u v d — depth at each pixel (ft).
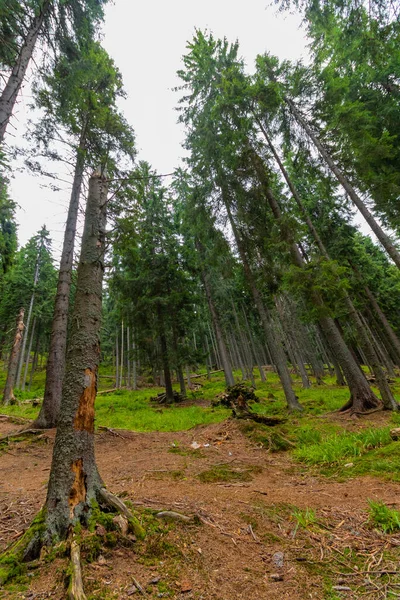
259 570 7.06
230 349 127.54
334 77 36.35
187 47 46.70
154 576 6.48
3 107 20.81
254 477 15.07
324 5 25.22
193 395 62.75
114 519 7.92
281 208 40.06
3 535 8.72
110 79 35.70
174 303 58.23
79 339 9.93
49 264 105.60
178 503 10.63
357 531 9.02
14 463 19.15
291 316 77.36
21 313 67.62
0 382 101.35
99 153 35.24
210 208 42.52
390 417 24.32
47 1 25.29
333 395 47.65
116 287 58.03
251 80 39.70
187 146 49.73
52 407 27.37
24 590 5.86
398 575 6.86
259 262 40.55
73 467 8.34
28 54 23.80
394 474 13.29
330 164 36.45
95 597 5.65
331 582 6.66
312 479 14.52
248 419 26.58
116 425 34.24
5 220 40.40
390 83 34.94
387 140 32.14
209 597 5.96
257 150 39.70
